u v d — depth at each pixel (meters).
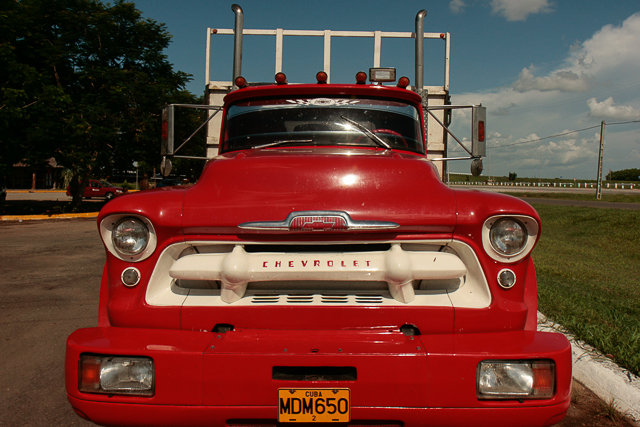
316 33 6.09
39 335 4.31
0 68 15.20
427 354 1.93
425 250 2.26
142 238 2.19
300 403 1.93
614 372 3.20
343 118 3.37
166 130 3.74
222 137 3.47
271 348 1.98
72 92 18.88
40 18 17.50
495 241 2.16
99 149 18.73
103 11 19.12
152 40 20.86
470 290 2.24
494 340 2.05
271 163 2.31
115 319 2.20
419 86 5.25
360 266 2.14
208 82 6.09
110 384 1.98
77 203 21.27
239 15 5.08
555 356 1.96
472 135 3.82
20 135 16.50
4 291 5.93
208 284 2.29
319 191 2.19
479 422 1.95
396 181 2.23
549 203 28.89
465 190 2.31
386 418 1.95
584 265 8.31
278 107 3.43
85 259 8.38
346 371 1.98
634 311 4.73
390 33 6.08
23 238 11.40
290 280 2.17
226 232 2.17
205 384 1.93
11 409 2.98
